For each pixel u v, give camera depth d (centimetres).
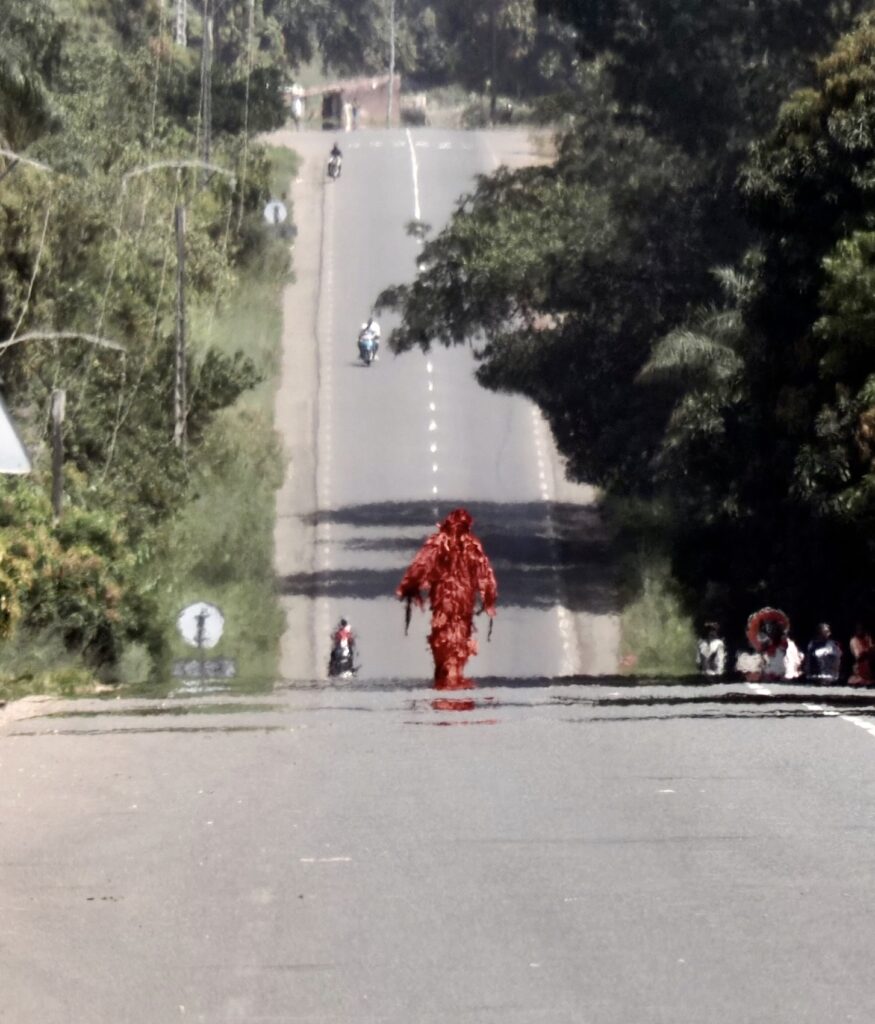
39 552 5494
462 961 1390
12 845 1900
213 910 1579
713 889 1636
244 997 1297
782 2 8488
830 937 1453
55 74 9269
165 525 8038
